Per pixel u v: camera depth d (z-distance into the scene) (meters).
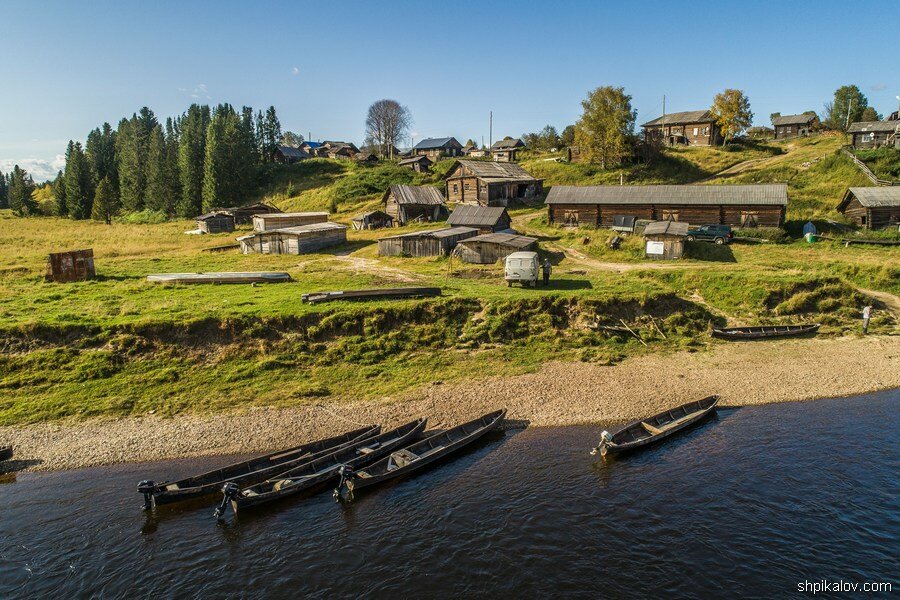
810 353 36.56
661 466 23.84
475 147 170.12
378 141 160.88
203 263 58.28
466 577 17.50
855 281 47.66
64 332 33.69
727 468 23.56
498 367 34.28
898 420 27.61
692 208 63.06
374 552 18.78
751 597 16.56
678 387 31.86
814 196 72.88
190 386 30.89
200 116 153.25
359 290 40.81
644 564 17.95
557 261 56.72
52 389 30.03
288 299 40.75
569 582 17.20
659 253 55.47
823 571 17.59
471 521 20.33
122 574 17.86
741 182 84.50
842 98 126.44
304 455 23.72
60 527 20.16
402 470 22.89
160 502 21.06
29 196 137.50
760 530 19.55
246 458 24.72
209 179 111.38
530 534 19.52
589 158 101.25
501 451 25.33
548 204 69.44
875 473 22.94
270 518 20.70
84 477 23.31
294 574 17.81
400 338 36.81
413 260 57.78
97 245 71.25
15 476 23.41
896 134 84.25
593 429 27.31
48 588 17.28
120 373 31.69
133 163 127.75
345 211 97.44
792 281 43.84
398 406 29.55
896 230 58.28
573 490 22.14
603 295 41.25
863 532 19.38
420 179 108.38
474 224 64.88
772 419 28.08
